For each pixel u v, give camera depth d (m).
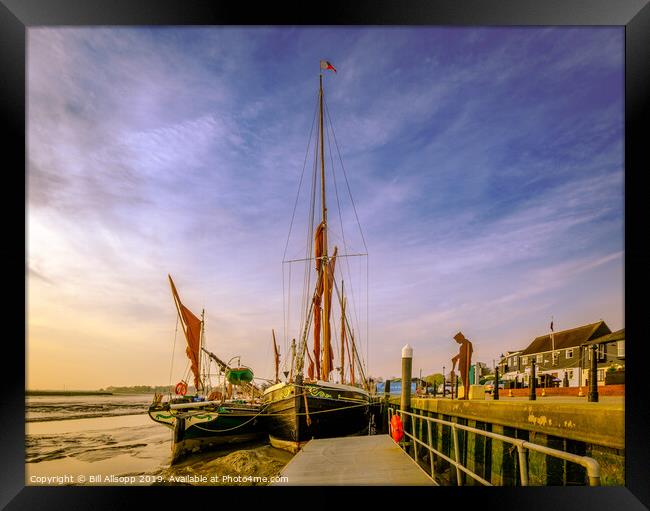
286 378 21.92
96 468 21.33
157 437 32.09
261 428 24.45
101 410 55.28
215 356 27.11
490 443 9.84
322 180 28.34
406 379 13.94
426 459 15.08
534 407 7.55
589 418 6.24
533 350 33.75
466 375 16.75
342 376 30.94
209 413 22.66
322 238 27.55
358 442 11.97
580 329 30.77
